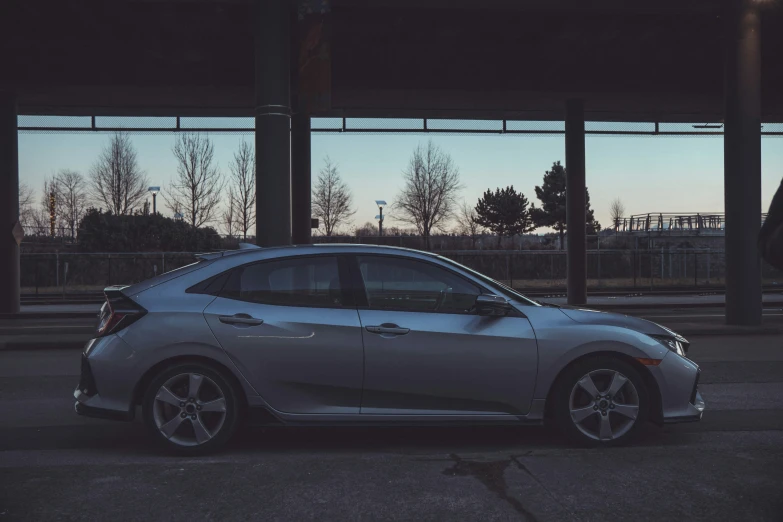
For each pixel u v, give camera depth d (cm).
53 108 2192
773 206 289
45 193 5844
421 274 555
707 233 4444
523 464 479
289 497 416
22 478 453
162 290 543
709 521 377
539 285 3241
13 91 1936
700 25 1750
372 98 2094
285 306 541
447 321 541
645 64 2031
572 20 1708
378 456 501
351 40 1845
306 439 584
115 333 530
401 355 532
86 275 3038
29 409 714
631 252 3344
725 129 1462
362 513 391
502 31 1783
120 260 3025
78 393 539
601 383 544
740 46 1430
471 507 399
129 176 4675
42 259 3014
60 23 1672
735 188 1447
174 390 529
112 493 423
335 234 4572
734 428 617
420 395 536
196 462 498
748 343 1246
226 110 2250
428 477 452
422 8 1512
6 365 1023
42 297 2761
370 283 551
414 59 1953
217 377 525
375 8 1577
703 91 2066
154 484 439
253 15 1436
